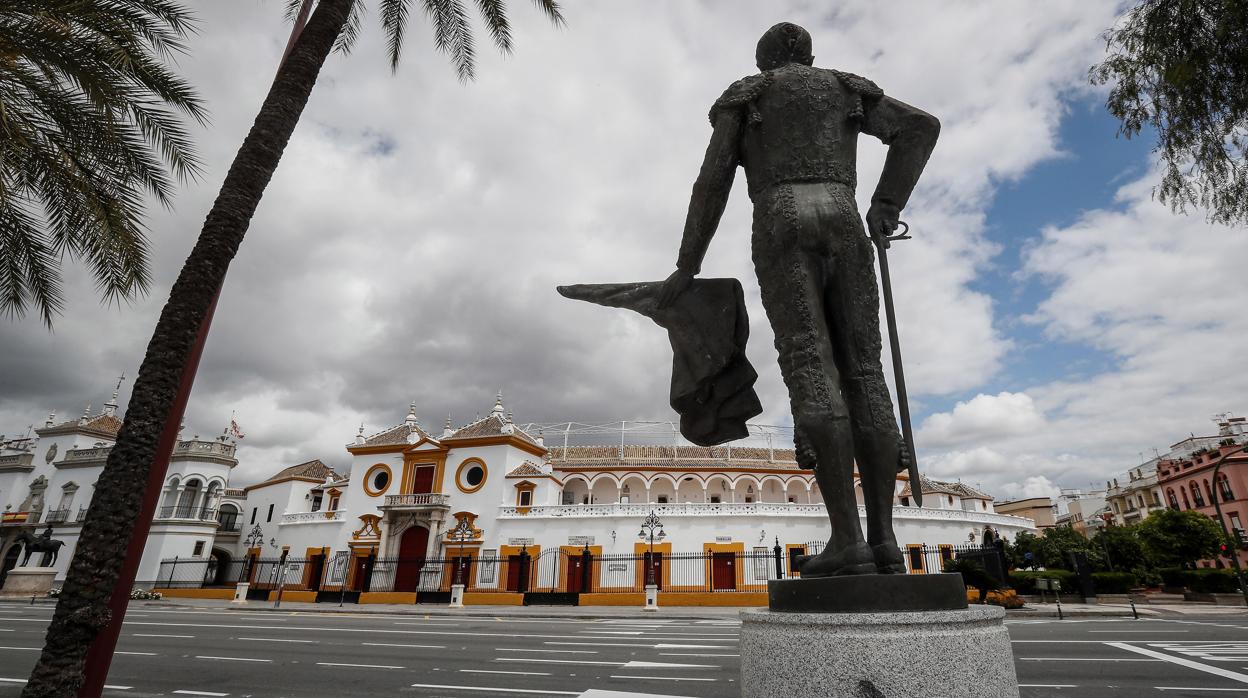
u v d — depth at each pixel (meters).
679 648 12.98
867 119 2.95
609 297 3.52
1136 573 34.31
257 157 6.26
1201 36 5.56
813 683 1.95
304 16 7.68
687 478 44.38
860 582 2.15
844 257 2.63
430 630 17.50
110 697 8.32
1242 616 19.12
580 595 28.70
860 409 2.59
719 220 3.00
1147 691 7.74
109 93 7.29
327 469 50.81
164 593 35.75
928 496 47.53
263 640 14.76
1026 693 7.78
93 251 8.15
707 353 3.13
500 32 10.41
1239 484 43.88
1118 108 6.23
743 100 2.80
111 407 50.12
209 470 42.69
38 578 33.38
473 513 37.00
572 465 44.56
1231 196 6.07
